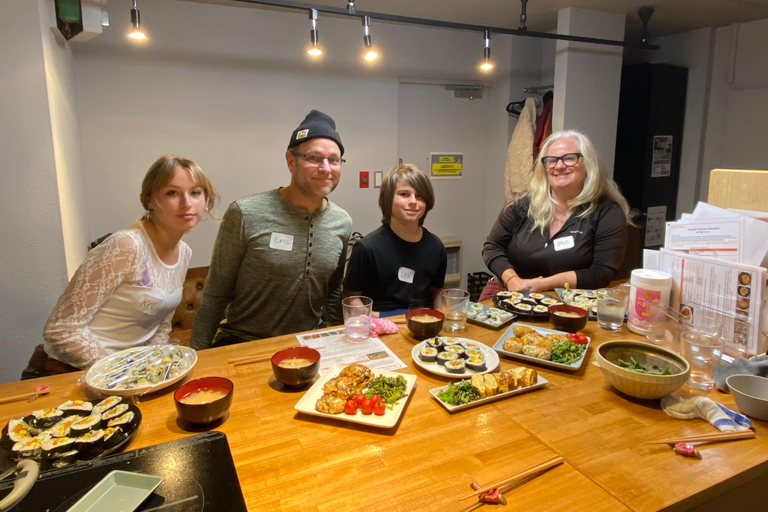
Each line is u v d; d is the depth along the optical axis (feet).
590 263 7.27
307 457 2.86
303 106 12.00
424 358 4.12
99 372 3.87
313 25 7.81
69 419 3.07
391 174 6.33
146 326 5.06
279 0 7.50
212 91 10.98
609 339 4.75
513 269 7.37
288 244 6.04
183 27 10.49
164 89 10.55
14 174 6.73
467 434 3.10
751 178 5.09
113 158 10.33
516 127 13.35
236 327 6.52
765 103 12.24
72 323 4.40
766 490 3.06
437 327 4.67
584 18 11.22
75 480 2.52
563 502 2.48
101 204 10.37
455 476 2.68
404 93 13.58
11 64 6.51
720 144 13.30
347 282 6.44
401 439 3.05
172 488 2.49
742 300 4.16
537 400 3.57
